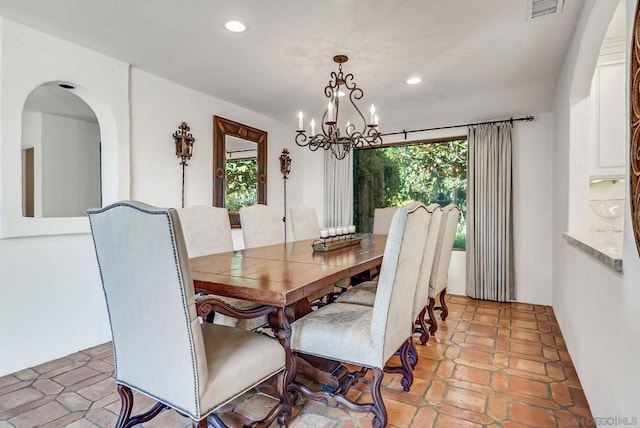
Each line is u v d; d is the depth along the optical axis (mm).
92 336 2787
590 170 2576
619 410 1361
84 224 2719
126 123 2938
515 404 1951
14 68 2295
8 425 1770
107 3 2059
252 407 1938
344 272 1938
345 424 1786
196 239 2629
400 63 2846
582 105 2582
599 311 1677
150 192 3182
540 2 2012
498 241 4148
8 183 2297
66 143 4477
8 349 2338
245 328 2242
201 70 3059
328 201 5246
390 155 5051
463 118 4254
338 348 1722
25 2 2057
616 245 1787
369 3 2031
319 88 3482
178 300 1228
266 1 2020
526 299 4121
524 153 4133
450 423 1779
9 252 2350
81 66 2627
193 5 2068
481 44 2523
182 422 1787
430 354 2623
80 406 1939
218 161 3836
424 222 1864
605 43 2496
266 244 3234
